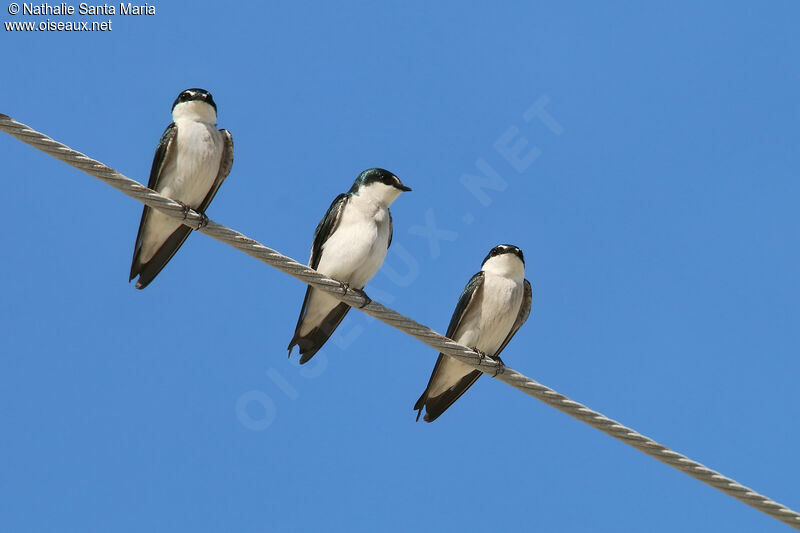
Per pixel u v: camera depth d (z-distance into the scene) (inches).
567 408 482.9
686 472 466.6
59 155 439.5
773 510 463.8
